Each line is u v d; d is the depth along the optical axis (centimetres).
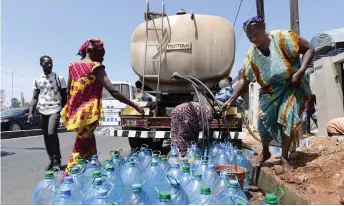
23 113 1691
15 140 1231
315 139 566
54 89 555
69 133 1605
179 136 454
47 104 552
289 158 434
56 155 559
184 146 449
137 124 636
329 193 292
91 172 274
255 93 1582
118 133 653
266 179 379
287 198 313
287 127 367
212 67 662
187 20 662
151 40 677
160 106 695
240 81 417
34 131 1545
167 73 671
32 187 487
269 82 372
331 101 937
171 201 203
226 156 397
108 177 252
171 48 664
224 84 688
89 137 345
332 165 362
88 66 340
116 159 323
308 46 368
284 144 383
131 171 279
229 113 582
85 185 239
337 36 1067
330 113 935
